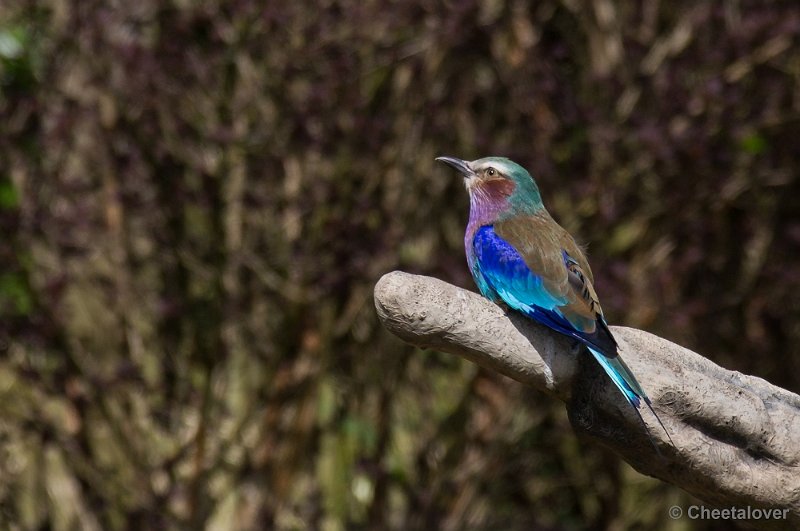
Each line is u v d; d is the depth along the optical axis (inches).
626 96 574.9
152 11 550.9
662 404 285.3
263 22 545.3
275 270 567.5
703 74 572.7
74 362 557.0
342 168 559.5
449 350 284.0
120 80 548.1
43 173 550.6
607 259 561.6
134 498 572.4
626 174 566.3
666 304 580.4
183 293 583.5
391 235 559.2
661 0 593.6
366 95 573.0
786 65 592.7
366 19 551.8
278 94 560.1
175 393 586.9
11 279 542.9
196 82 557.0
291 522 585.0
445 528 602.9
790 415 293.9
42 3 553.9
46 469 582.9
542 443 633.0
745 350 634.2
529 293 337.4
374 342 591.8
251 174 565.0
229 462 585.9
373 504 602.5
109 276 564.7
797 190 631.2
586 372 289.7
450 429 606.5
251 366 584.7
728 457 288.7
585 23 587.2
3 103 551.8
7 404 562.6
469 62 578.2
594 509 661.3
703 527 649.0
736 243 629.9
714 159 567.5
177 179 564.7
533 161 557.3
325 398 602.2
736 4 578.6
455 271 552.4
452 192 590.2
